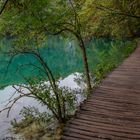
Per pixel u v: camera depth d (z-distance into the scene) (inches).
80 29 533.3
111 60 780.6
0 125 496.4
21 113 525.3
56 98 452.4
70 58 1374.3
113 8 657.6
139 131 256.1
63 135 250.5
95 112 301.1
